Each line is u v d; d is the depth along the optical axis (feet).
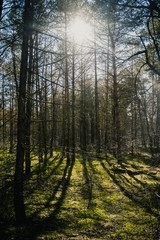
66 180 30.53
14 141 18.12
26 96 17.08
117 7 14.66
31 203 21.91
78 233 15.80
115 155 60.59
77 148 21.30
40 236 14.85
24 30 15.55
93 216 19.33
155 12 16.02
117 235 15.57
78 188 27.20
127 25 15.56
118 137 46.14
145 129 87.15
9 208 18.04
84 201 23.17
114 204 22.35
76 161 50.85
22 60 17.20
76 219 18.53
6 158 17.92
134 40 17.22
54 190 25.89
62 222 17.72
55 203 22.27
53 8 15.06
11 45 15.53
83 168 41.32
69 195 24.89
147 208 20.85
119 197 24.50
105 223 17.85
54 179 29.35
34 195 24.17
